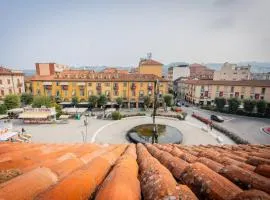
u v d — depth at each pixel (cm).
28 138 2620
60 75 5375
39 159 394
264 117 4509
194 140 2786
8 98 4238
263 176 227
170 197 162
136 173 292
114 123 3625
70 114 4128
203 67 11744
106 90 5219
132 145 841
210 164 312
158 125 3419
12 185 188
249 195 143
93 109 4991
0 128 2480
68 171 275
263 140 2934
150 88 5228
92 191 207
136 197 186
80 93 5191
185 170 261
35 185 197
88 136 2889
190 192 179
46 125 3459
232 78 7294
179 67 9906
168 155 420
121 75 5472
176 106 5631
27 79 6331
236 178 224
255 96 5284
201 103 6206
